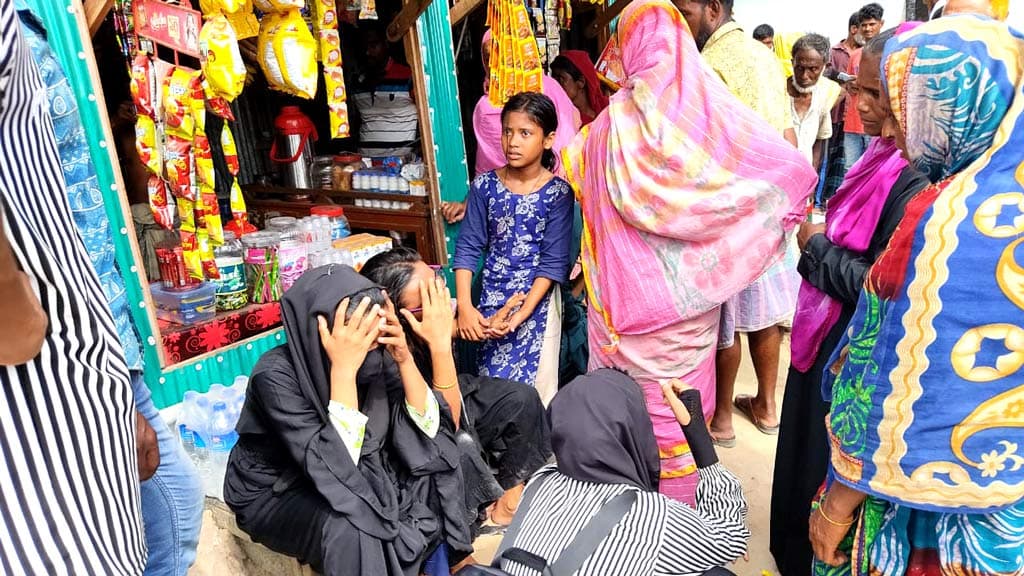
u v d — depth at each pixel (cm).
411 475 176
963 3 129
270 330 240
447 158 298
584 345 312
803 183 208
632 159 212
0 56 79
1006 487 100
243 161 355
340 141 366
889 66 106
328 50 250
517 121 239
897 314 103
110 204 191
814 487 183
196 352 219
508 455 227
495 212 256
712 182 206
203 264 214
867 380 108
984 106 96
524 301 255
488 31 318
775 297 273
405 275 189
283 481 168
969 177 97
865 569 121
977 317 95
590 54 445
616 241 222
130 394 96
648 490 155
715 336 236
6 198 81
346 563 158
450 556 183
